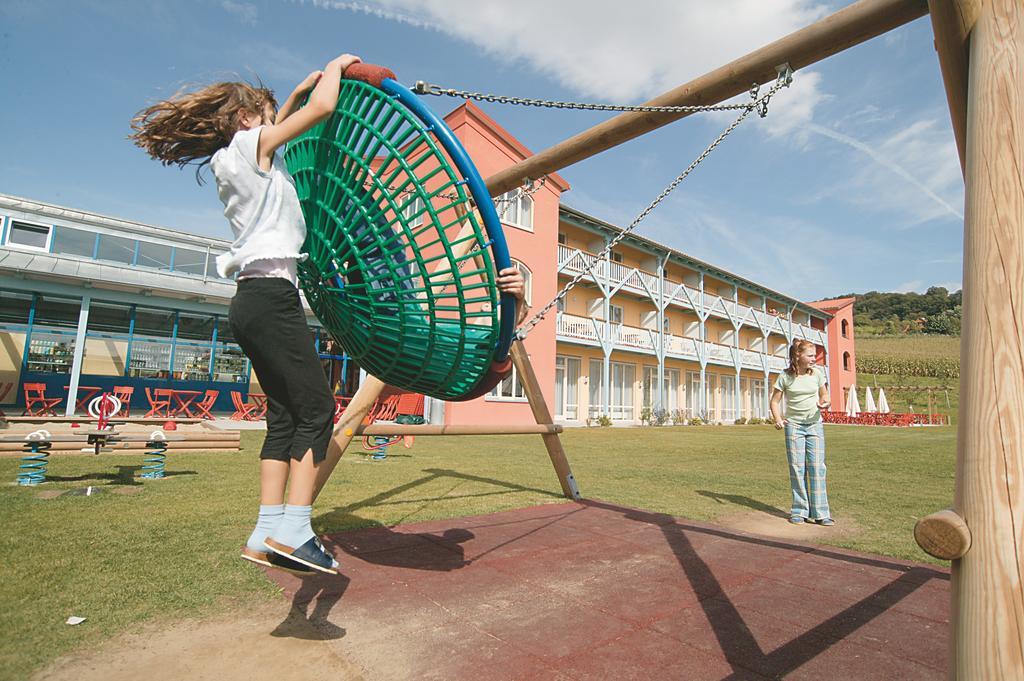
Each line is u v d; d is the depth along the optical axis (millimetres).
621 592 2631
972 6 1255
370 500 4699
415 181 1835
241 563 2811
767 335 31875
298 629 2129
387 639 2068
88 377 15062
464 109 15141
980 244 1110
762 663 1945
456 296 1968
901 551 3475
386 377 2295
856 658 1998
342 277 2076
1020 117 1126
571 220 20766
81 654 1867
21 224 14766
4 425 10414
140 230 16438
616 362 23906
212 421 13672
